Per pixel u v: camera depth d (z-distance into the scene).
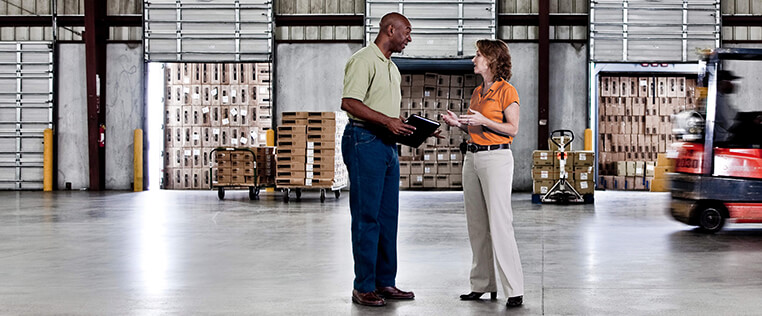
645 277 5.04
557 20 16.70
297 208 11.63
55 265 5.61
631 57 16.59
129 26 17.14
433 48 16.72
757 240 7.20
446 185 17.14
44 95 17.27
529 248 6.59
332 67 16.91
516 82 16.77
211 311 3.94
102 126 16.91
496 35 16.61
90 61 16.61
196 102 17.52
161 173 17.55
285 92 16.97
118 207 11.67
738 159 7.75
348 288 4.62
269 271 5.31
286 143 13.48
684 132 8.07
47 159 16.86
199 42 16.97
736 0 16.67
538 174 12.76
